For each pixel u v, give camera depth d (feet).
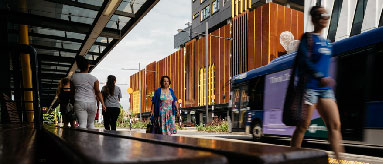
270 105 35.42
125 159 1.79
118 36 46.73
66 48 59.93
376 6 72.08
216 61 166.20
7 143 3.67
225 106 153.17
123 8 40.06
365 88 23.38
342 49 26.25
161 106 22.82
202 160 1.95
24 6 39.65
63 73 83.15
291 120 12.00
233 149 2.61
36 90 11.55
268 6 132.16
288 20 136.67
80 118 19.84
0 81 29.19
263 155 2.28
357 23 77.61
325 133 26.27
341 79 25.91
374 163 18.70
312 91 12.01
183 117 201.36
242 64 145.07
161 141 3.55
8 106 23.54
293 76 12.34
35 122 11.37
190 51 196.13
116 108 27.53
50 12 43.39
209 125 79.20
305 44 12.26
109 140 3.59
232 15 166.71
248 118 40.45
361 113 23.41
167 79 23.04
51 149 5.01
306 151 2.50
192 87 191.31
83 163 1.76
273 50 130.21
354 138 23.88
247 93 41.24
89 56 64.54
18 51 11.27
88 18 45.37
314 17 12.55
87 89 20.10
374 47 23.07
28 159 2.14
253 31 138.92
